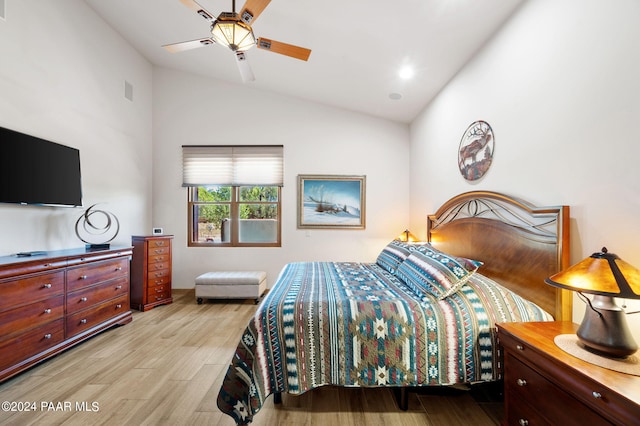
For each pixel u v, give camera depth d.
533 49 1.76
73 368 2.01
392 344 1.51
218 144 4.21
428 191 3.46
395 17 2.19
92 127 3.10
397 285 2.08
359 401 1.69
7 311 1.81
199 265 4.20
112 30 3.38
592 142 1.38
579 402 0.97
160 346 2.38
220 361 2.13
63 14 2.74
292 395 1.74
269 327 1.53
